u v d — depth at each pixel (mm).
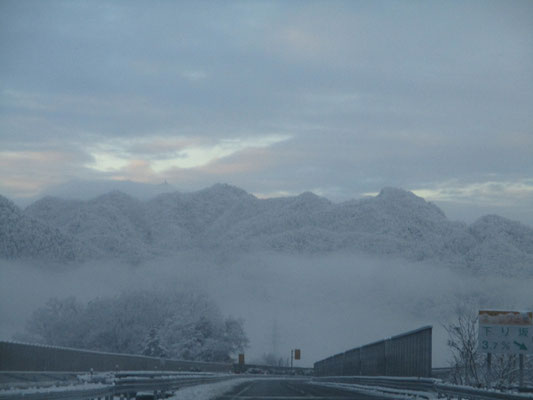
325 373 94312
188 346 130750
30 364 40312
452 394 25156
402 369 39344
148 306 131875
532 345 28719
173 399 29344
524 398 18531
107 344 127562
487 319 29078
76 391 16625
